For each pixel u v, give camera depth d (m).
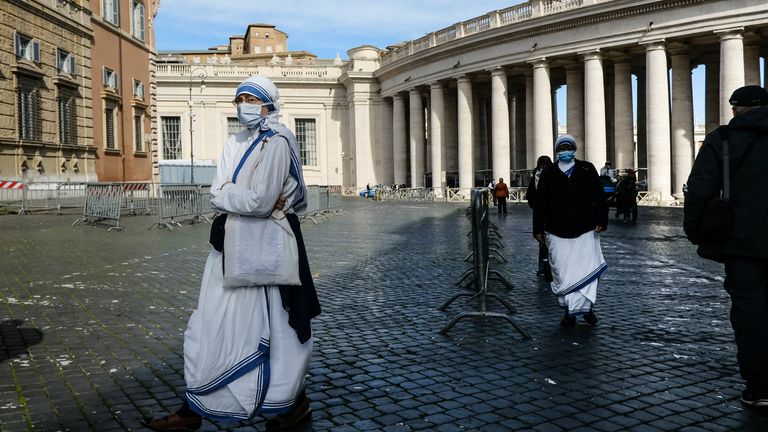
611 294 8.51
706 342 6.02
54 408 4.30
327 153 64.31
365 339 6.20
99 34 32.59
